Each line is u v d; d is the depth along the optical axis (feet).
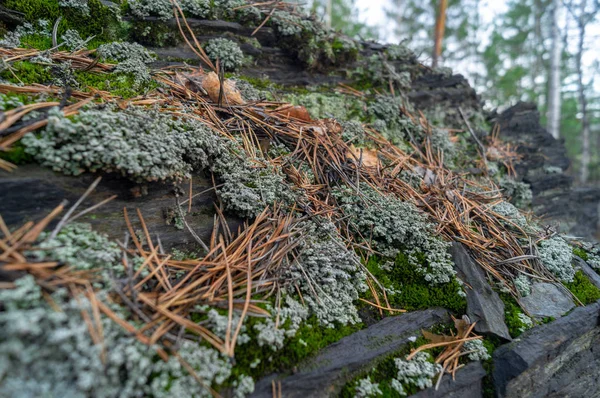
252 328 5.44
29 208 5.28
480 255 8.37
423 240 8.02
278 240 6.87
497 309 7.38
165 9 10.35
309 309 6.26
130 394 4.24
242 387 4.99
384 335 6.51
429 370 6.14
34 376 3.91
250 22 11.93
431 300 7.32
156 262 5.81
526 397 6.82
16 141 5.30
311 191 8.34
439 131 13.41
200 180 7.22
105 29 9.49
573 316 7.71
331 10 49.62
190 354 4.75
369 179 9.20
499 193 11.53
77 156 5.36
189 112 7.89
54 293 4.37
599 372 8.46
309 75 12.76
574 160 61.05
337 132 10.28
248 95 10.07
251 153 8.13
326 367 5.62
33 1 8.48
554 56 40.70
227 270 5.93
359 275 7.13
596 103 53.78
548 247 9.16
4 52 7.42
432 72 15.66
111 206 6.01
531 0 56.75
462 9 60.95
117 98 7.31
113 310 4.71
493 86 56.80
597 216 19.89
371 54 14.33
